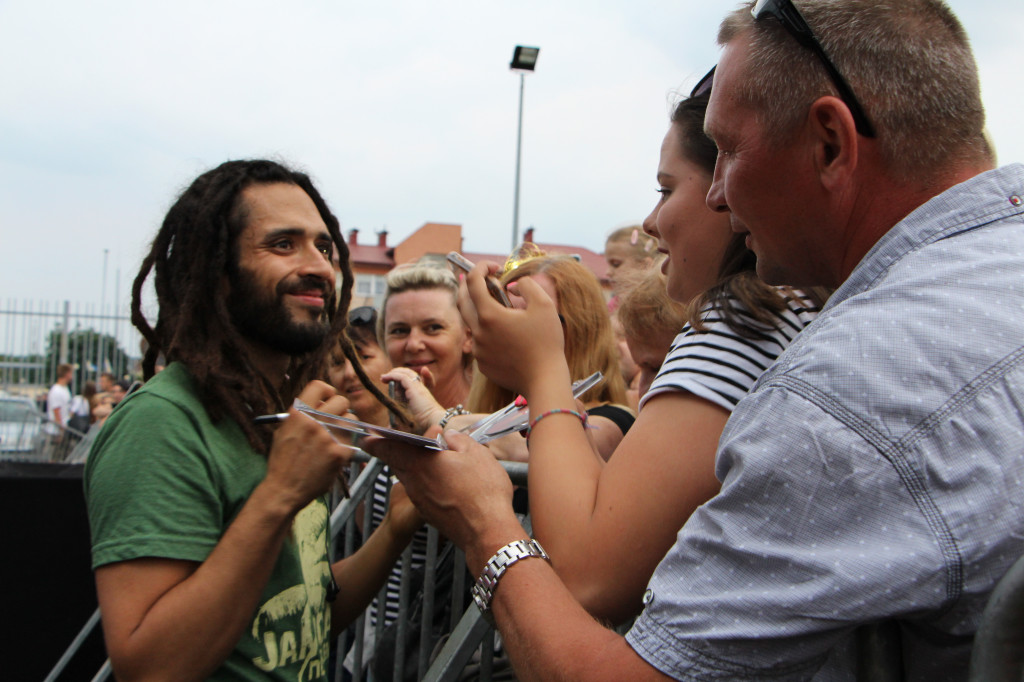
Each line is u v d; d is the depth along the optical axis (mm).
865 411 710
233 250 1240
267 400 1247
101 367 11242
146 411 1115
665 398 1040
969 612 699
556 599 891
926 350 717
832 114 844
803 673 742
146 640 999
